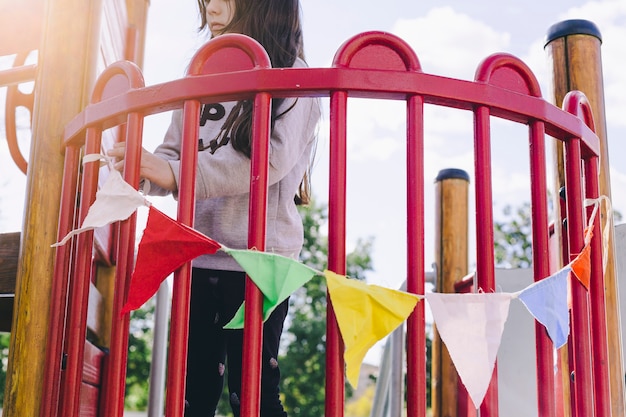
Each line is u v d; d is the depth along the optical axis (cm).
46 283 134
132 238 116
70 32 146
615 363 152
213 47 117
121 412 110
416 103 112
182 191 111
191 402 146
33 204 137
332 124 111
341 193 108
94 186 125
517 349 231
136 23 229
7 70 166
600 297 132
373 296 104
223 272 145
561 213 165
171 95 114
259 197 108
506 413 226
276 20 155
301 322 1145
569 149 130
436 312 107
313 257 1192
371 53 115
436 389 239
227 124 140
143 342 1240
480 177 115
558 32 173
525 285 237
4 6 186
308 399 1104
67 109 142
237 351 147
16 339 132
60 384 134
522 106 120
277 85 111
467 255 253
